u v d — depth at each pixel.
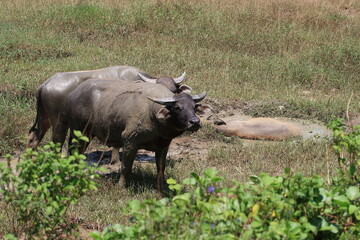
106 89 19.45
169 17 47.81
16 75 32.88
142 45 42.22
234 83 34.91
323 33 44.78
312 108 30.44
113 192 18.62
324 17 49.09
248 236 10.22
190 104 17.34
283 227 10.66
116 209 17.05
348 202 11.60
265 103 30.91
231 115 29.62
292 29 45.56
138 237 10.99
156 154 19.09
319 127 28.50
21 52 38.41
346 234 11.68
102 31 45.66
